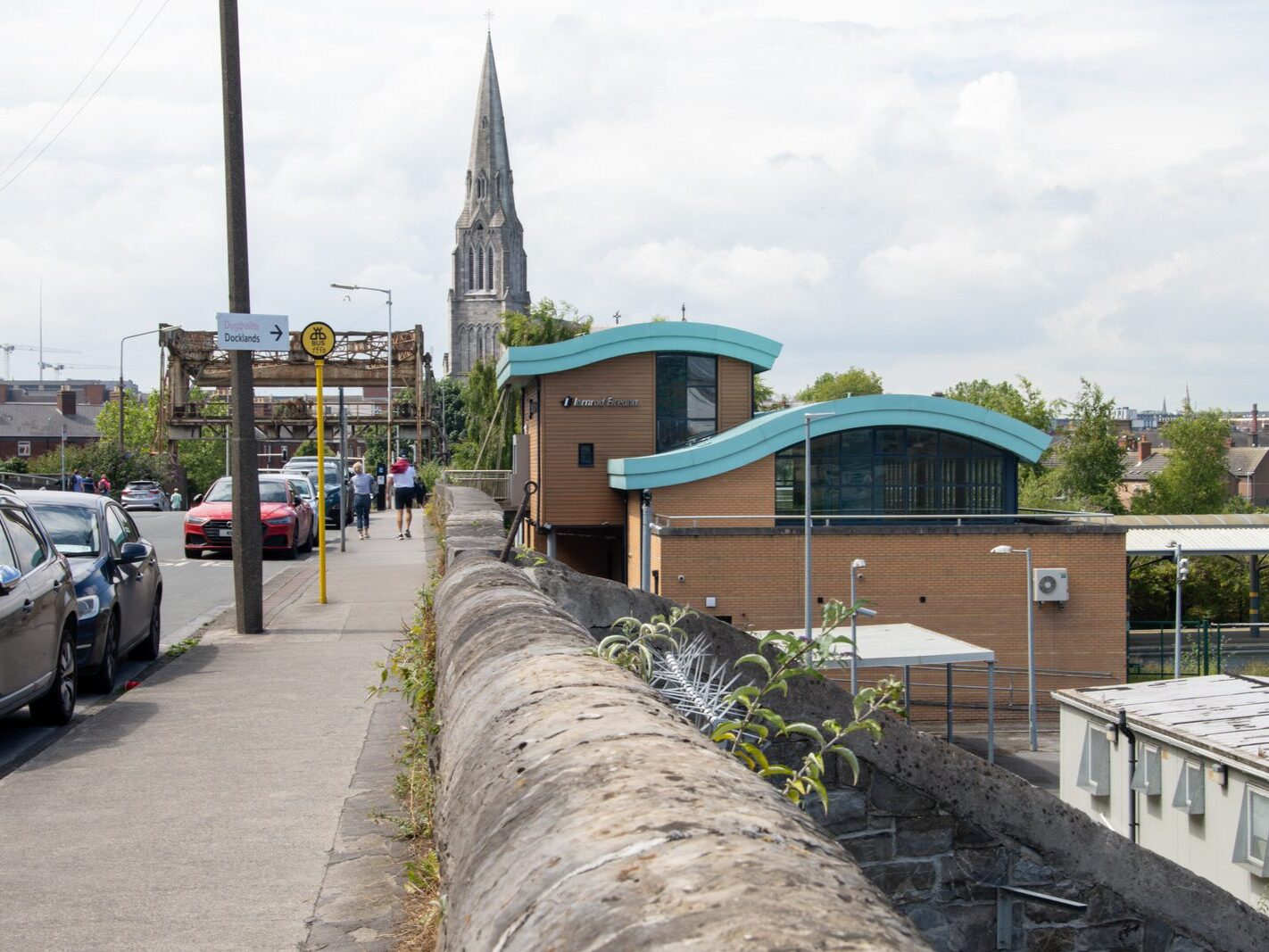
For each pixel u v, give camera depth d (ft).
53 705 31.19
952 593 118.73
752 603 117.39
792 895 4.73
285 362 168.76
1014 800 20.36
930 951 4.47
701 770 6.52
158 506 219.41
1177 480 343.26
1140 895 20.43
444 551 39.34
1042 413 323.57
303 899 16.52
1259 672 151.53
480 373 181.27
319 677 36.27
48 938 15.24
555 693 8.83
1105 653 119.55
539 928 5.26
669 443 135.74
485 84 565.12
